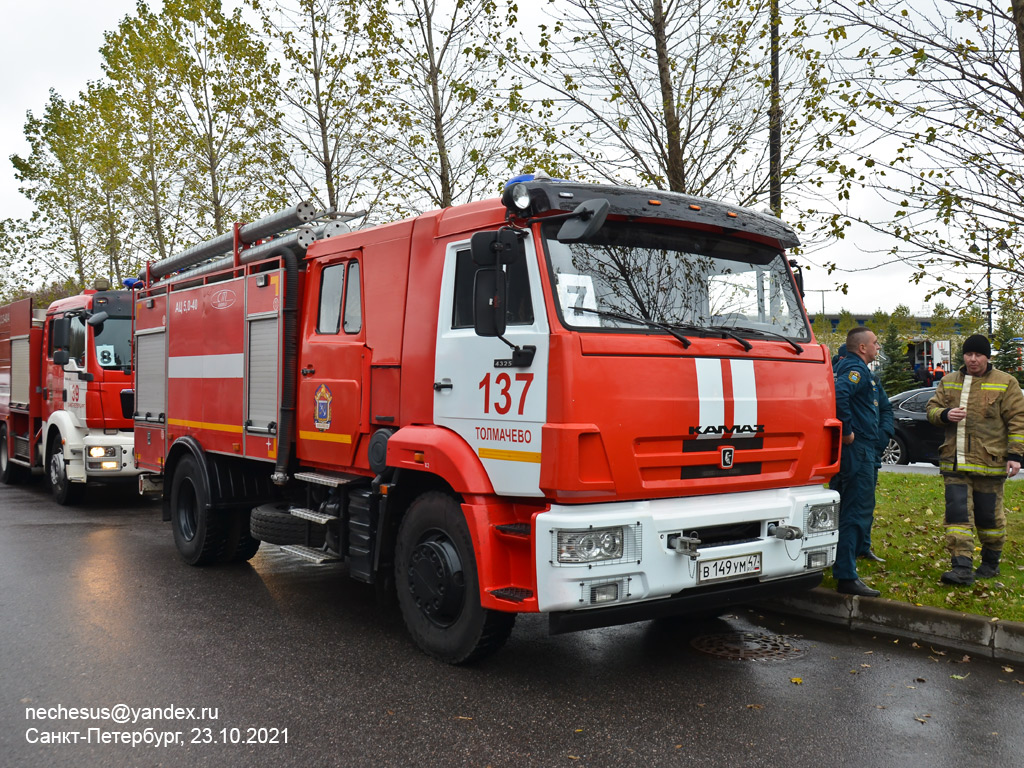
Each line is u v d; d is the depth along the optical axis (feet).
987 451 21.31
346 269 20.66
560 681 16.25
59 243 77.10
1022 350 27.12
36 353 44.37
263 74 43.09
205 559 26.18
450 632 16.93
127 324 39.24
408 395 18.10
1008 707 14.85
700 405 15.78
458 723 14.16
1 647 18.26
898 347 125.29
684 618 20.75
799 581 17.44
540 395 14.82
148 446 30.19
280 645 18.56
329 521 20.24
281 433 21.75
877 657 17.71
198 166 50.78
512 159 34.53
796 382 17.57
